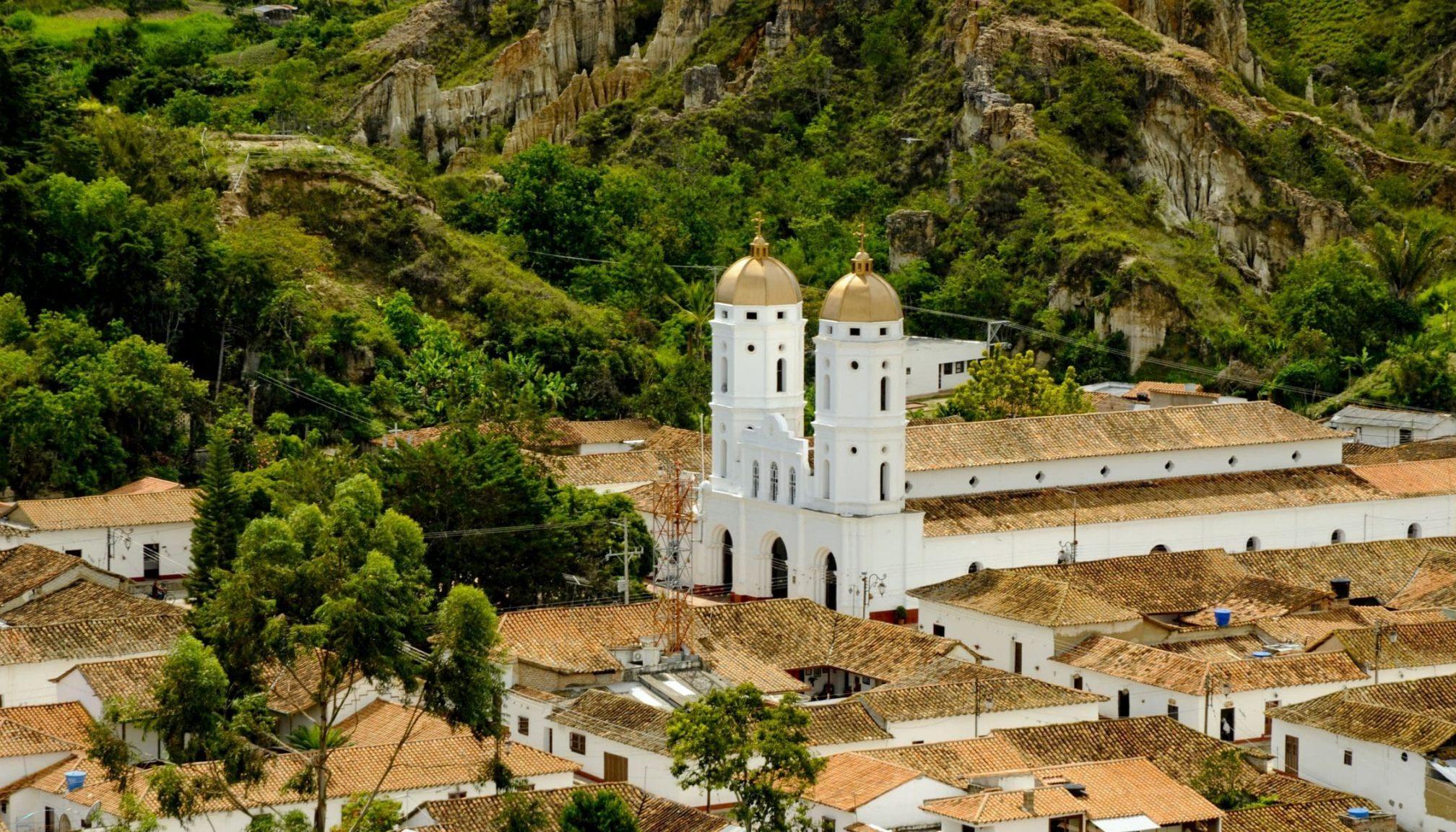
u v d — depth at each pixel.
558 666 133.62
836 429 158.62
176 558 168.38
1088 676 141.00
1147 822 112.44
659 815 111.50
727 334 170.75
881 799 112.69
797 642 145.25
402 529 105.00
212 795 98.50
